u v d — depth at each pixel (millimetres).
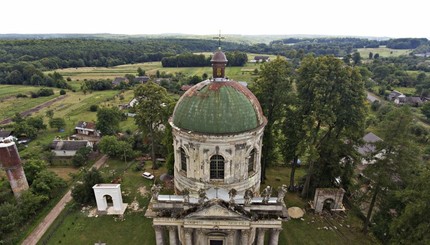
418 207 30922
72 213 51812
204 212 31891
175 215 33469
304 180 57844
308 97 49281
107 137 75125
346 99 46438
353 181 54562
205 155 32906
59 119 100125
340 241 44062
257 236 35188
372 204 43438
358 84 46000
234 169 33656
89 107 125688
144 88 62812
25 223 48625
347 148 50406
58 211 52906
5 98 140375
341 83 45469
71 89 158750
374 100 116750
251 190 36156
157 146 73438
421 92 126062
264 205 33188
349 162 51312
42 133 97375
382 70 157500
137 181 62906
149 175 63969
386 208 40719
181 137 34031
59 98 142250
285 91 51469
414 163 38094
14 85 166875
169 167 59906
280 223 33469
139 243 44125
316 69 47344
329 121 44688
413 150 38125
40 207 52625
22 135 91688
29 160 61031
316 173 53219
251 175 35906
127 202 55031
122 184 61562
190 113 32969
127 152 72750
